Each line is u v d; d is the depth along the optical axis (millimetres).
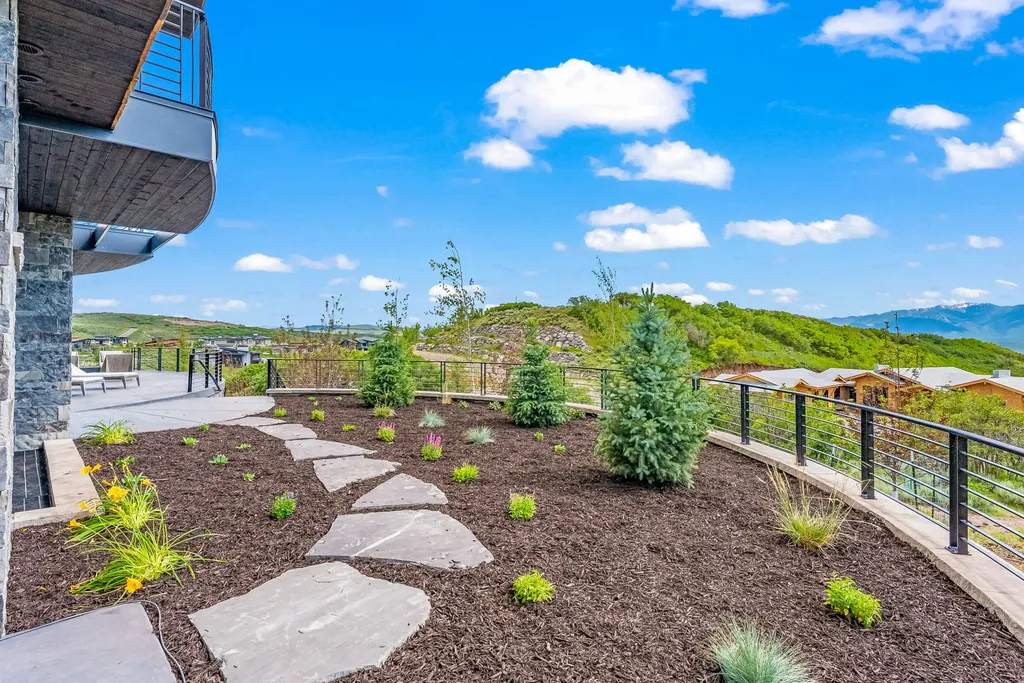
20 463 5902
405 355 11094
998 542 3230
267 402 10820
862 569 3328
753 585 3082
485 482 5160
